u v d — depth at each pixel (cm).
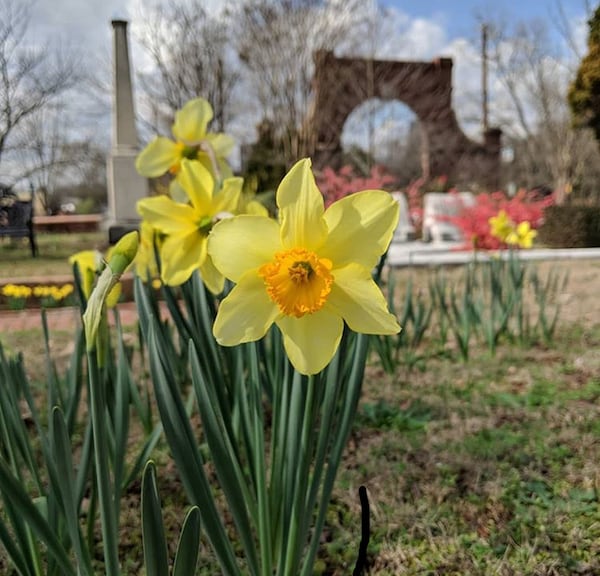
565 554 185
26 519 115
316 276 109
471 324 447
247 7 1698
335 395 131
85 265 222
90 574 126
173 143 242
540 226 1333
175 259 187
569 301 603
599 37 1287
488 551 189
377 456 257
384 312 110
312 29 1722
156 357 118
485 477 236
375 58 1928
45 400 332
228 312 112
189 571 99
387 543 195
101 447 110
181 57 1880
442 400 321
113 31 1041
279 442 142
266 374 198
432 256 1038
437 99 2220
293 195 110
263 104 1761
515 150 2445
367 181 1479
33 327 591
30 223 1417
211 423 122
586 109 1336
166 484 236
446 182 2225
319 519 141
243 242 113
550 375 356
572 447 258
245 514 127
